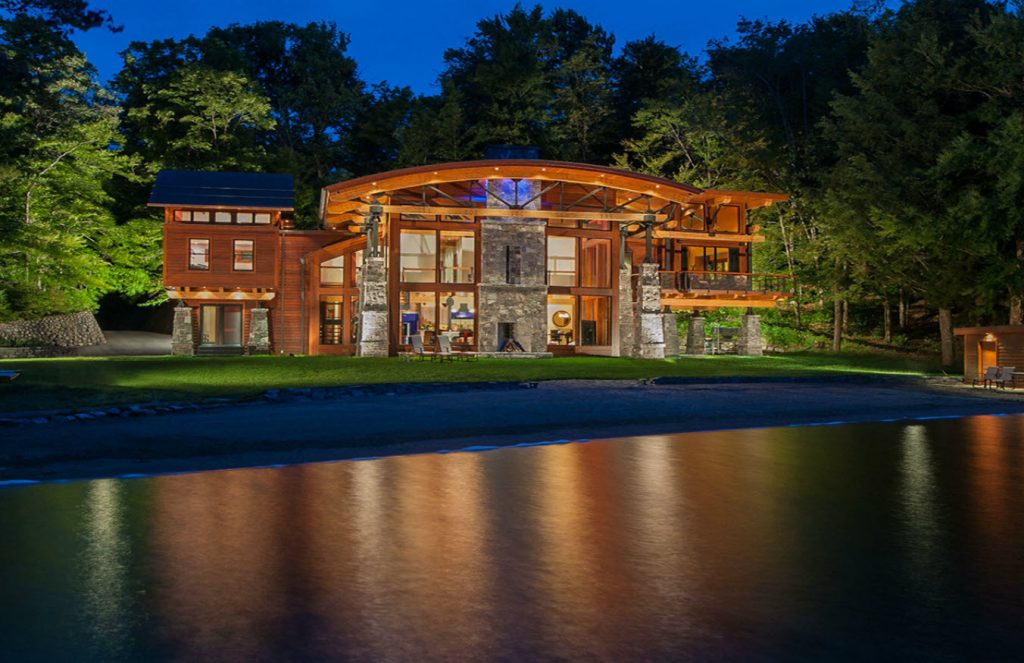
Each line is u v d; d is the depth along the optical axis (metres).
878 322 54.62
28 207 47.69
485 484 10.31
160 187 45.53
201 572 6.33
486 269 39.56
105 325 67.88
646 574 6.29
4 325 45.44
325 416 17.69
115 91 53.16
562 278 41.97
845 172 44.59
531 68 67.31
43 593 5.78
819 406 21.14
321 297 46.62
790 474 11.14
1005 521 8.23
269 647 4.75
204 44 63.72
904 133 42.12
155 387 22.31
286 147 68.12
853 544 7.26
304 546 7.15
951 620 5.22
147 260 54.84
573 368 29.91
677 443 14.45
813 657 4.59
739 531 7.76
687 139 58.03
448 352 34.44
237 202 45.00
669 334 43.72
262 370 28.00
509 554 6.89
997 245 35.97
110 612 5.37
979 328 30.08
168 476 10.87
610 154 72.31
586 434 15.62
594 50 69.81
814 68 61.03
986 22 42.22
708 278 44.22
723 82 68.19
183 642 4.82
